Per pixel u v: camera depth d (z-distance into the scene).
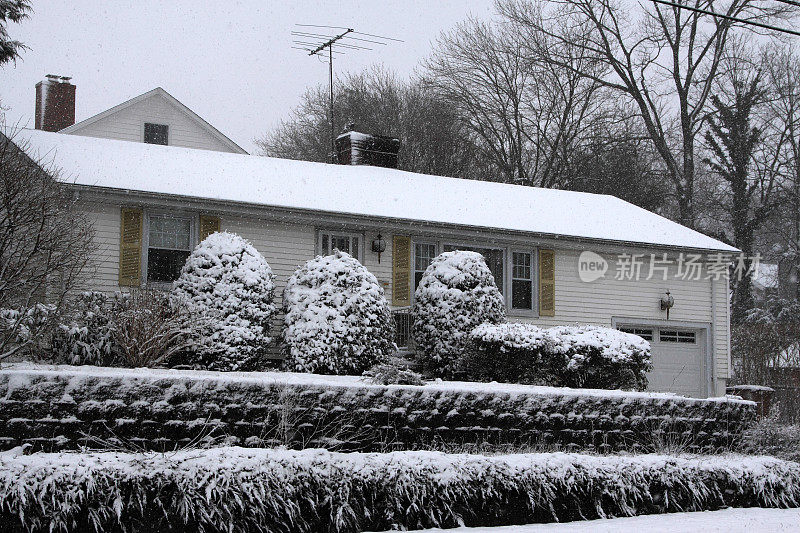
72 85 27.48
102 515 8.16
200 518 8.57
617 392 15.46
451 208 21.09
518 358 17.12
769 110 36.97
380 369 13.91
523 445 13.97
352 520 9.47
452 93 38.28
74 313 13.87
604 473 11.66
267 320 16.62
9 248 12.33
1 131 15.05
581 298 21.73
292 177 20.83
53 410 11.00
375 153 24.75
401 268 19.89
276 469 9.23
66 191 14.48
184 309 15.22
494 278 21.03
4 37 19.34
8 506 7.82
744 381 26.80
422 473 10.19
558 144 37.28
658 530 10.23
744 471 13.02
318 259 17.19
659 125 36.19
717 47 35.16
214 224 18.09
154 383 11.59
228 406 11.97
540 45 36.88
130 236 17.22
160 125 26.55
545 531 10.05
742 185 36.53
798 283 39.22
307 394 12.45
